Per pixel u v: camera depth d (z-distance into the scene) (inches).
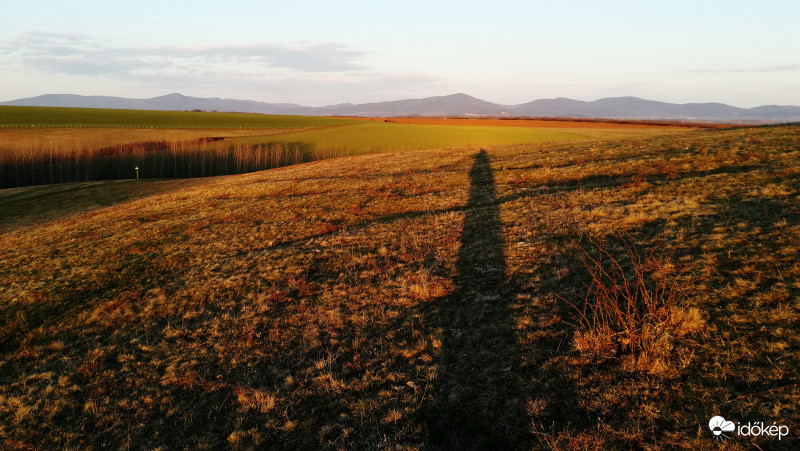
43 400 323.0
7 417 310.7
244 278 520.4
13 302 555.8
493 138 3614.7
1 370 387.5
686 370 224.5
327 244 609.6
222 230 798.5
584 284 342.6
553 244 450.3
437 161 1314.0
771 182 527.5
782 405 189.0
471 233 558.3
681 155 822.5
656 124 5201.8
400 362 294.2
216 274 554.3
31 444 277.0
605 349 254.1
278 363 321.7
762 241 347.6
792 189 474.0
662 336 239.3
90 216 1217.4
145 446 259.1
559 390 234.4
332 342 335.6
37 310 523.2
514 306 334.0
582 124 5187.0
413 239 570.6
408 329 334.3
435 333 318.3
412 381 270.8
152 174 3914.9
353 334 344.2
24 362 397.1
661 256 362.3
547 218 557.6
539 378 247.3
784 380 201.8
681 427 193.5
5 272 722.8
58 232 1015.0
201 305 462.9
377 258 519.2
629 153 961.5
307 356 324.8
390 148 3619.6
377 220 731.4
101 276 614.5
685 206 491.5
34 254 821.9
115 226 988.6
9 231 1242.6
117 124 5211.6
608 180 744.3
